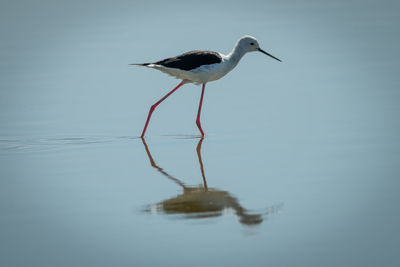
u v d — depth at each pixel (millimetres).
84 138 13422
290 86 16641
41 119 14898
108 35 22688
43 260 7992
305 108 14773
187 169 11195
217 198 9766
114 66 19172
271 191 9930
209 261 7848
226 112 14867
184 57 13492
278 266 7695
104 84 17625
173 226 8789
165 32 22516
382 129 13000
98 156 12188
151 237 8484
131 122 14547
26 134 13750
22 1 27906
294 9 25875
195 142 12922
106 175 11016
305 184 10156
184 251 8086
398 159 11133
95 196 9992
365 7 25703
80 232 8680
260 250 8070
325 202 9430
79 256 8086
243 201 9586
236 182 10406
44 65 19625
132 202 9703
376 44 20281
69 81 17969
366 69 17656
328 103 15062
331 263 7719
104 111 15453
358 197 9555
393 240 8242
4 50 21344
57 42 22141
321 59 19062
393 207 9172
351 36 21391
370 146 11930
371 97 15305
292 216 9000
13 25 24719
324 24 23078
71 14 26141
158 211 9328
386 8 25312
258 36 21594
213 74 13695
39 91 17141
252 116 14445
